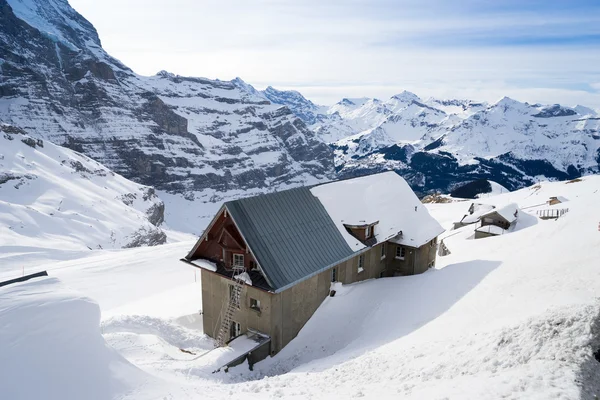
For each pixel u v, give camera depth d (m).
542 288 23.56
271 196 31.12
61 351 15.83
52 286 18.92
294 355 28.33
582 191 97.69
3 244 76.75
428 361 16.25
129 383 16.72
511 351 13.80
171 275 52.25
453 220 93.31
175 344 28.59
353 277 35.59
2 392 14.02
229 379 23.97
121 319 28.80
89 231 105.25
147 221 132.75
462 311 24.78
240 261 29.19
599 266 24.36
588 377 11.45
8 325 15.66
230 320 29.11
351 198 37.47
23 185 117.56
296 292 29.28
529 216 74.50
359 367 18.30
